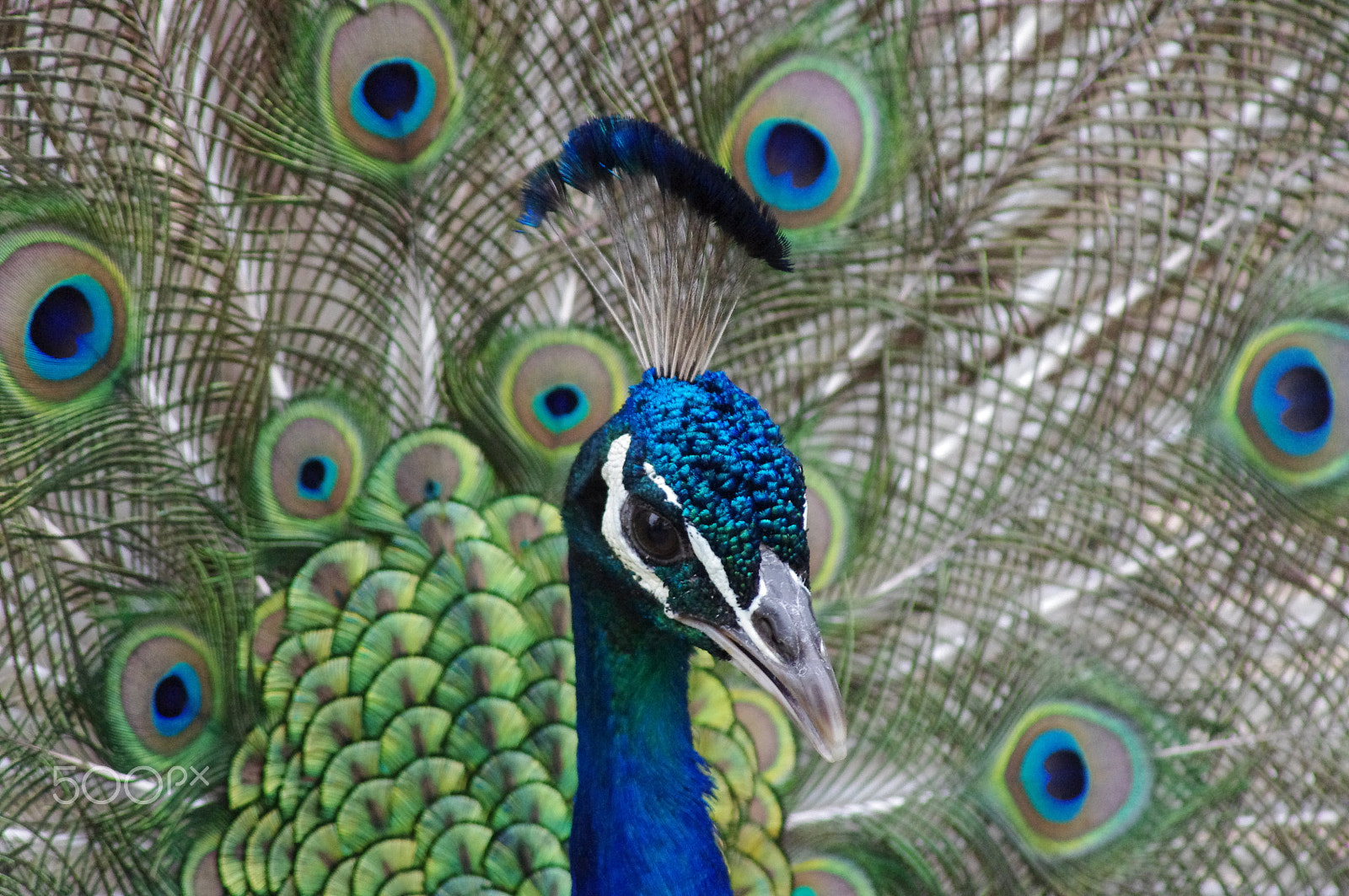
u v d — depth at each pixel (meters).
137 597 2.11
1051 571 2.13
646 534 1.98
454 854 2.06
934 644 2.13
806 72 2.14
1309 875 2.11
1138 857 2.11
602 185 1.99
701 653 2.09
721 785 2.07
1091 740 2.12
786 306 2.14
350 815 2.07
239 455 2.12
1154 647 2.13
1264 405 2.13
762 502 1.97
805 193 2.14
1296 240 2.14
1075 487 2.13
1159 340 2.16
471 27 2.13
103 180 2.10
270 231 2.13
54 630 2.10
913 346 2.14
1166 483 2.13
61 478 2.09
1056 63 2.14
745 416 1.97
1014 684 2.12
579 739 2.02
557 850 2.06
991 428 2.13
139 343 2.11
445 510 2.11
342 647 2.09
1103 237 2.15
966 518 2.13
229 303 2.12
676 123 2.14
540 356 2.14
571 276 2.15
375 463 2.12
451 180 2.13
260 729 2.09
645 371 1.99
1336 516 2.13
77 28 2.10
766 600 1.97
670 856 2.01
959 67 2.14
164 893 2.07
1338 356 2.13
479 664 2.08
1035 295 2.16
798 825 2.10
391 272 2.14
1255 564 2.13
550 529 2.11
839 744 1.97
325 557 2.11
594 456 1.99
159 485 2.11
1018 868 2.11
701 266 1.98
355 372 2.13
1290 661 2.13
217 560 2.11
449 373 2.13
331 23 2.12
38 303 2.09
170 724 2.09
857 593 2.13
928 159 2.14
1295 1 2.14
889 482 2.13
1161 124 2.14
